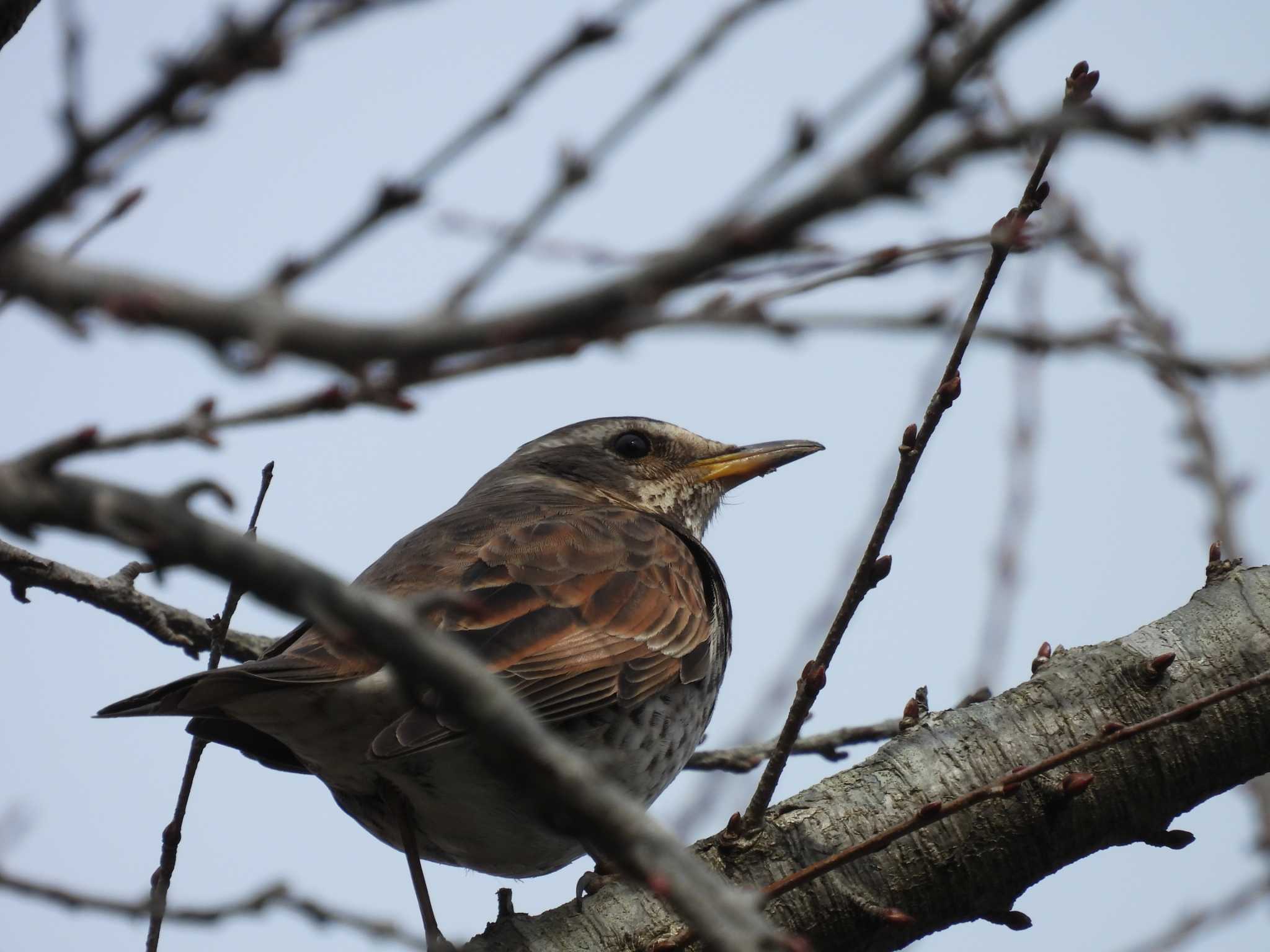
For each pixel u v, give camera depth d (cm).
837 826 1048
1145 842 1097
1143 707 1109
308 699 1107
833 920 1021
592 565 1315
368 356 538
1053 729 1099
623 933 1024
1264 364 748
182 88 546
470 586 1261
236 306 536
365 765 1189
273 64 551
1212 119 485
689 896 623
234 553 598
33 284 537
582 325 531
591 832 635
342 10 558
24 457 586
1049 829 1068
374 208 558
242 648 1335
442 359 542
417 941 841
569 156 562
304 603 606
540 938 1020
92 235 638
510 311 534
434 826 1257
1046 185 948
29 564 1212
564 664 1242
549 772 630
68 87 539
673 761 1333
